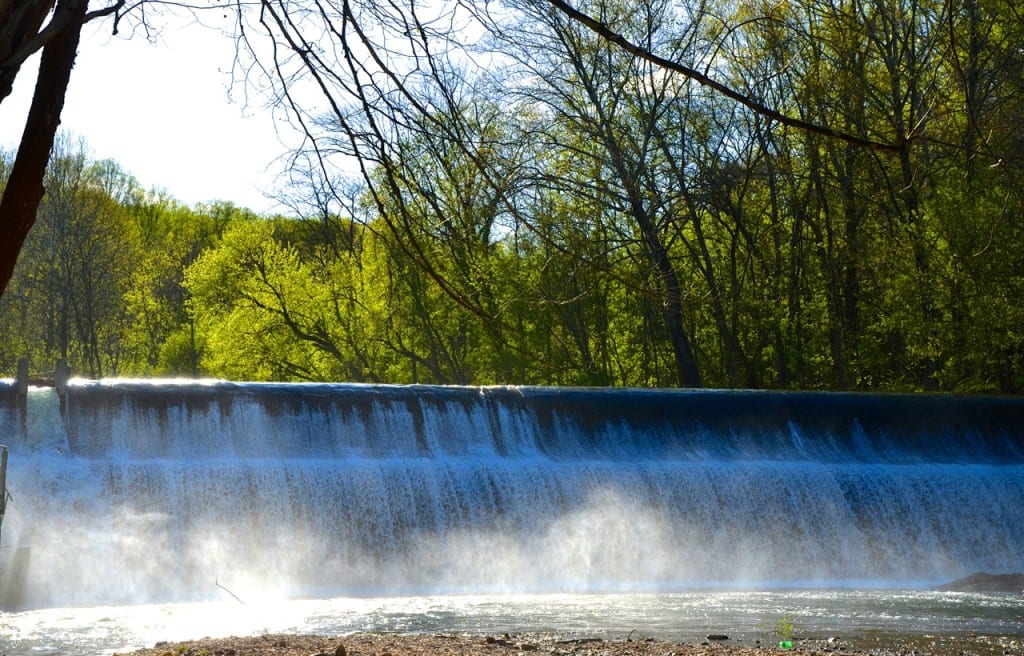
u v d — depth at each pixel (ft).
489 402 95.76
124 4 19.60
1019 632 55.31
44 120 18.01
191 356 199.82
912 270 118.32
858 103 96.53
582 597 74.59
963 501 95.04
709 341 154.81
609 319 146.72
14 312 186.60
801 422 102.22
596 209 108.68
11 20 16.35
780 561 89.92
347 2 19.92
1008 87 94.17
